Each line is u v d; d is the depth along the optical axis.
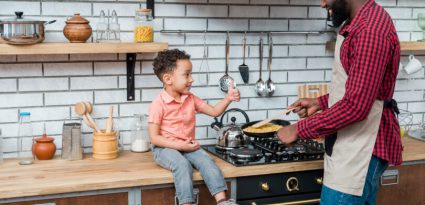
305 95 3.28
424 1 3.53
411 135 3.37
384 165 2.38
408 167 2.89
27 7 2.72
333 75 2.37
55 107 2.84
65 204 2.32
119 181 2.35
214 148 2.98
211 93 3.11
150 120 2.65
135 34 2.76
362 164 2.30
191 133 2.75
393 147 2.36
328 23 3.30
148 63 2.97
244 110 3.19
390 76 2.26
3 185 2.27
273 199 2.63
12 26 2.45
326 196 2.39
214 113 2.76
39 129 2.83
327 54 3.33
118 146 2.93
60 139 2.87
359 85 2.12
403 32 3.51
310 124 2.28
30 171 2.50
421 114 3.58
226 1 3.07
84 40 2.65
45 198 2.29
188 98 2.73
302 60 3.27
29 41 2.49
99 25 2.80
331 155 2.37
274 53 3.20
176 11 2.98
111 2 2.86
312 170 2.69
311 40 3.28
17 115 2.78
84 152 2.92
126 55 2.91
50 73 2.80
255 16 3.14
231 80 3.11
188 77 2.64
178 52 2.66
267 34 3.17
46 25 2.76
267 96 3.23
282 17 3.20
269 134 2.86
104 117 2.93
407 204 2.93
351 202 2.32
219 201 2.40
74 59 2.83
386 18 2.20
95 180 2.35
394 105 2.37
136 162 2.68
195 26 3.03
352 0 2.26
